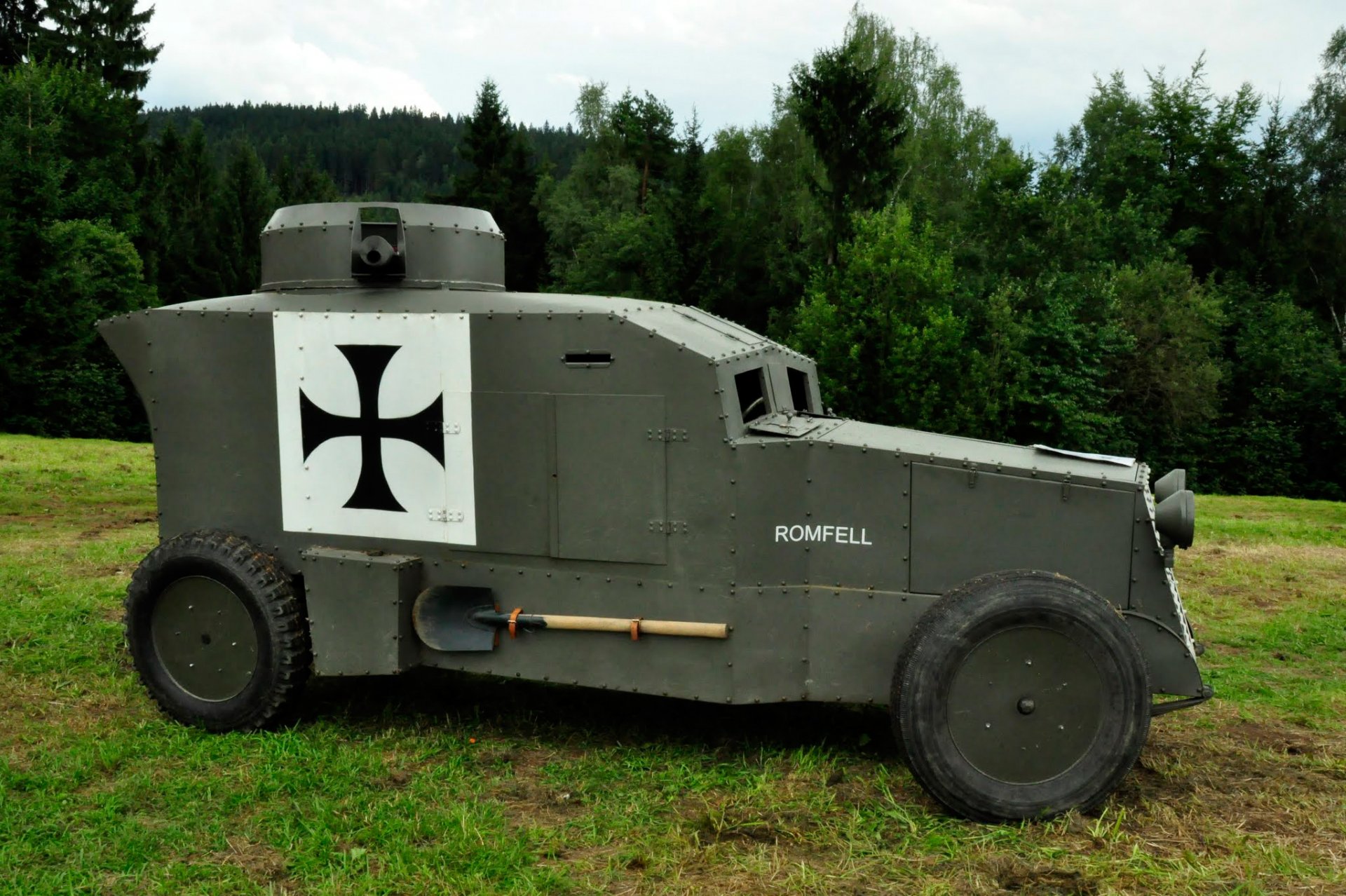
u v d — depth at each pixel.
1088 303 27.62
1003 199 28.33
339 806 4.09
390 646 4.69
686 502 4.42
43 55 44.69
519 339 4.60
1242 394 34.25
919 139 34.84
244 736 4.82
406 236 5.01
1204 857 3.69
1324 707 5.49
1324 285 37.53
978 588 3.96
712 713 5.23
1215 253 39.84
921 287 21.77
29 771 4.42
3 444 19.08
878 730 5.01
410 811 4.04
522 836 3.84
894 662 4.30
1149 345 30.73
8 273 26.06
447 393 4.71
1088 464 4.41
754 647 4.39
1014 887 3.51
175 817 4.03
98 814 4.00
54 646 6.13
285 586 4.85
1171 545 4.17
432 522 4.78
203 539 4.88
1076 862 3.64
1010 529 4.24
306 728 4.95
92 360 31.45
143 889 3.51
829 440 4.35
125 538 10.00
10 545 9.38
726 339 4.84
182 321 5.04
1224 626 7.50
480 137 43.28
